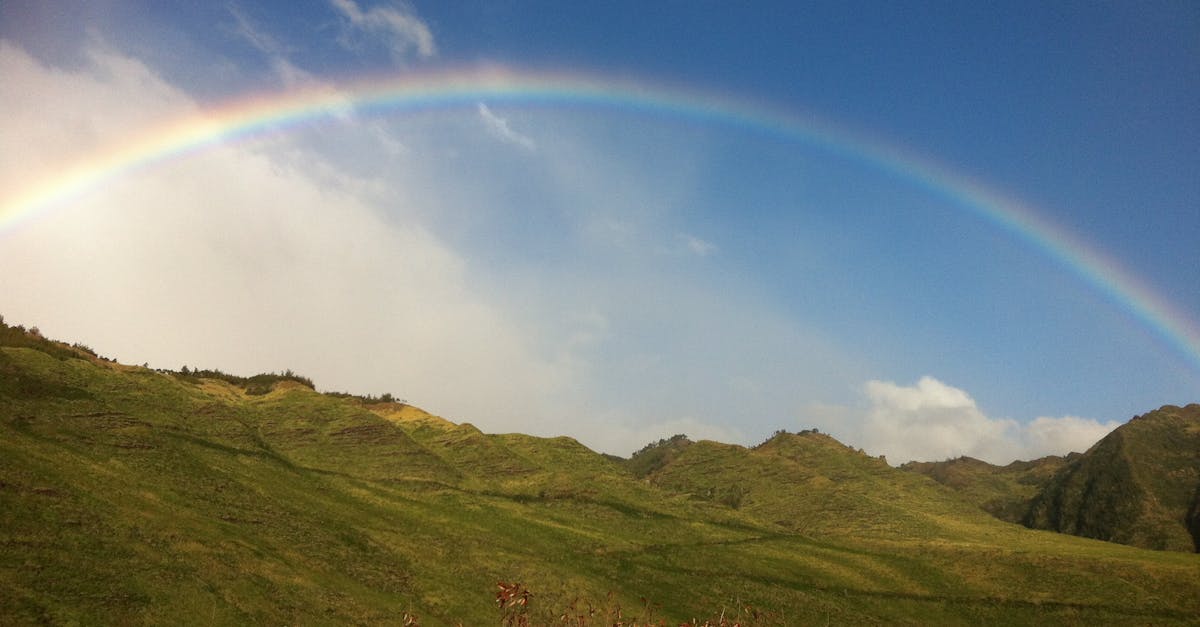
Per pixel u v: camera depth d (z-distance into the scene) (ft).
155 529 209.67
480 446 574.15
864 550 465.06
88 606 157.07
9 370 372.38
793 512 599.16
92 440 293.23
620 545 397.80
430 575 276.41
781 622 323.16
